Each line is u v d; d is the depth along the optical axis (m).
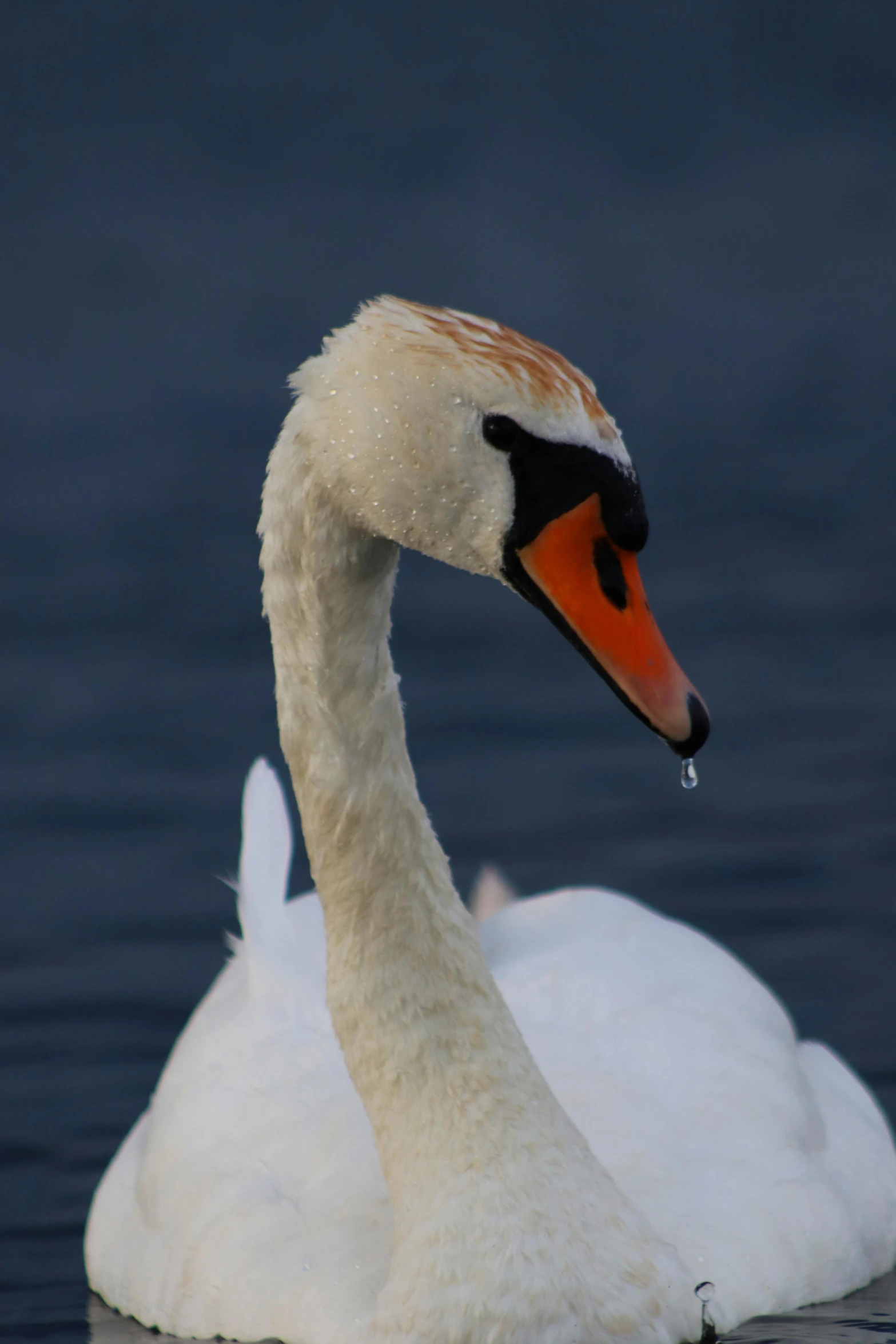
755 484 25.81
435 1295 6.66
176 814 15.15
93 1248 8.66
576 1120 8.12
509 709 17.73
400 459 6.39
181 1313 7.70
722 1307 7.41
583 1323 6.63
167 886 13.85
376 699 6.89
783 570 21.66
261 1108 8.36
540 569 6.43
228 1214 7.76
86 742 16.78
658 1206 7.65
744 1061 8.69
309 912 9.93
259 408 31.05
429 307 6.56
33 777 15.97
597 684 18.52
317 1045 8.75
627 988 9.12
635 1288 6.72
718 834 14.57
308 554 6.66
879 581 21.12
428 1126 6.86
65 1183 9.87
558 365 6.42
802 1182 8.11
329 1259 7.30
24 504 25.02
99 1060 11.23
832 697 17.61
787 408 31.08
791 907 13.08
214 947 12.84
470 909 12.08
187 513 24.45
